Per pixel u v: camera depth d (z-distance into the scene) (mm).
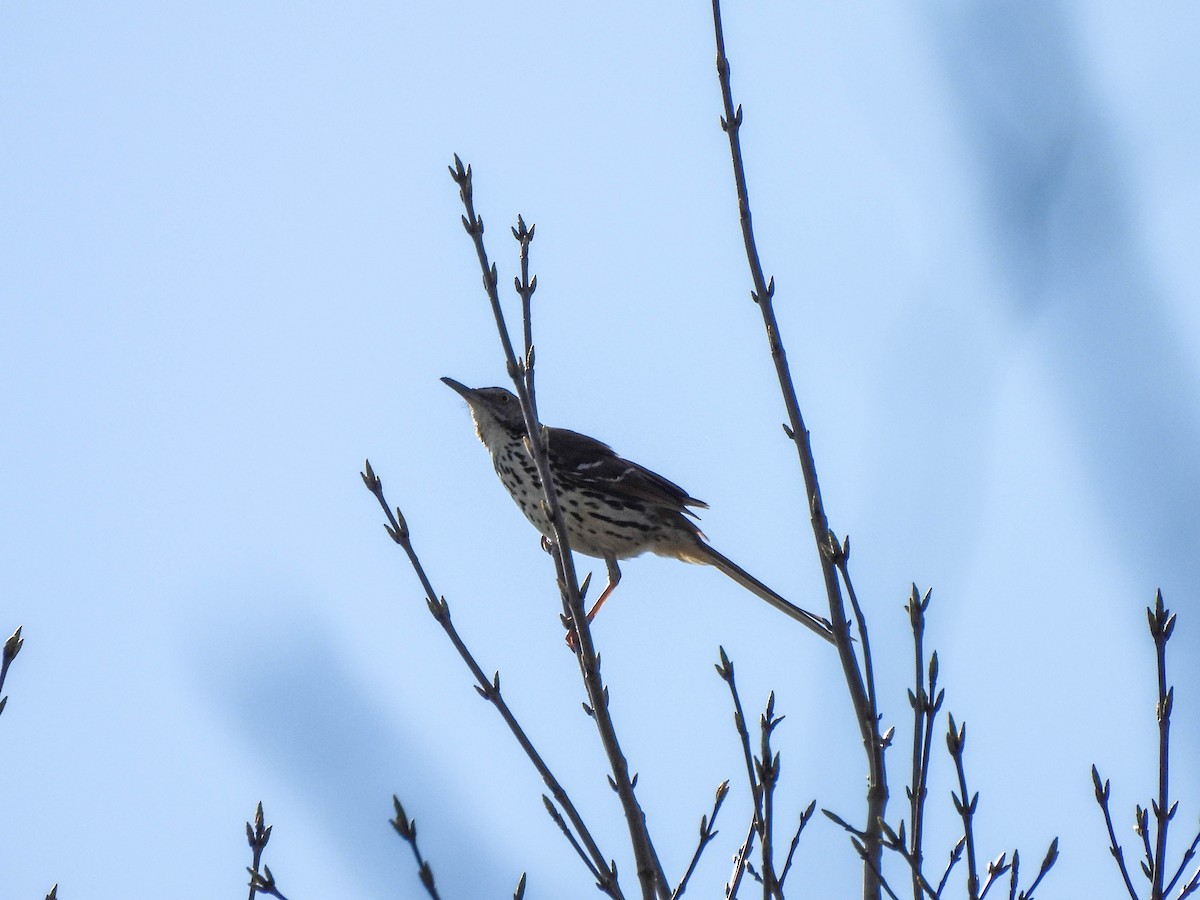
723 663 8633
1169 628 8031
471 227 9812
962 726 8141
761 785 8297
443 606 9406
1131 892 7898
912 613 8227
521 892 7164
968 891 8000
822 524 10039
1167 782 8008
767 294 10617
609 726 9258
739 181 10781
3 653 8242
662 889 9055
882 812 8992
